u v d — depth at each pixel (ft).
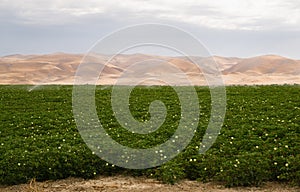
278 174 51.60
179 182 52.44
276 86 130.62
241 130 69.62
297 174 50.21
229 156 57.47
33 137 70.90
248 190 49.42
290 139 62.59
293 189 49.14
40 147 63.98
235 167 52.39
